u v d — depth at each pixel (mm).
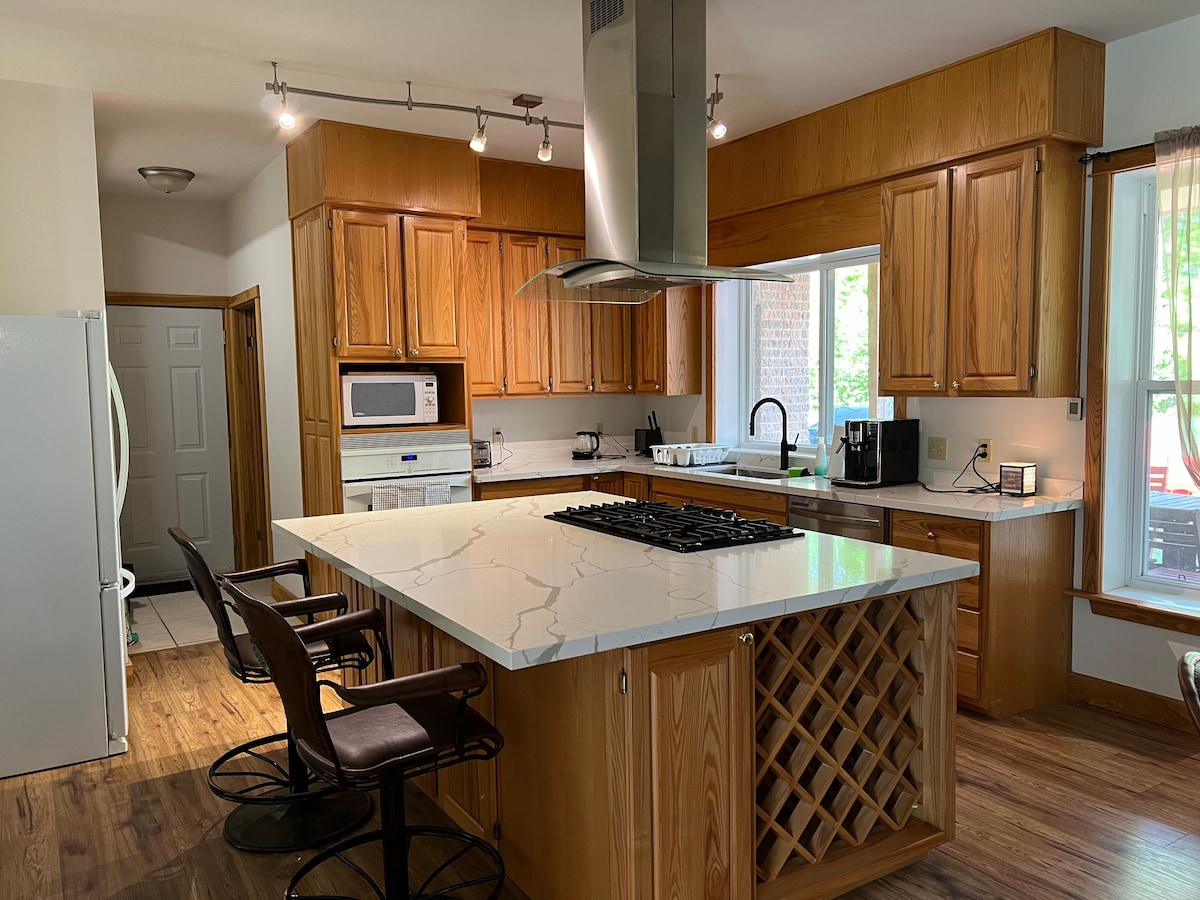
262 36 3143
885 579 2074
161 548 5816
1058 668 3531
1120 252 3396
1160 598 3361
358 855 2477
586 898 1962
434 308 4531
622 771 1799
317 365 4414
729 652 1912
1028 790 2750
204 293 5762
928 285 3682
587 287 3191
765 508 4176
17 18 2965
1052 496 3547
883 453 3922
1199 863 2336
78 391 3043
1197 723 1573
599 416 5867
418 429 4539
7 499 2953
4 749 2986
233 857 2463
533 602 1908
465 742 1933
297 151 4426
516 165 5027
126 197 5457
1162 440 3436
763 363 5242
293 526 3049
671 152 2822
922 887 2232
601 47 2859
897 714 2279
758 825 2146
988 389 3471
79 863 2436
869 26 3109
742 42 3250
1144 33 3219
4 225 3553
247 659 2457
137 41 3168
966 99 3439
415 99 3854
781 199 4352
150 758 3145
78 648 3088
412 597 1972
